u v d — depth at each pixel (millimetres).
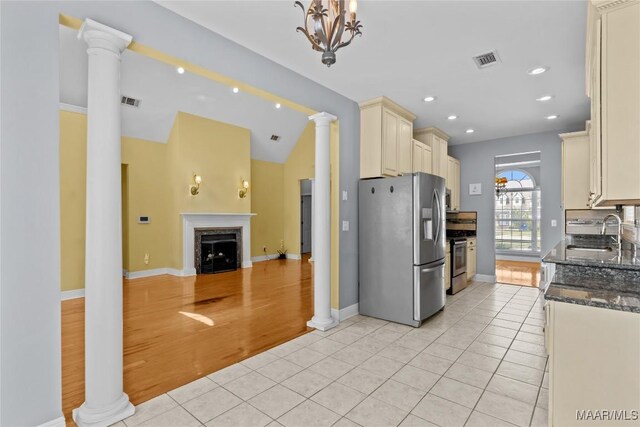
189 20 2287
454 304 4355
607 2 1536
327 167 3428
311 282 5691
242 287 5316
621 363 1507
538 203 8648
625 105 1522
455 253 4902
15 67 1594
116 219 1898
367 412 1987
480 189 5918
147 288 5246
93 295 1835
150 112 5844
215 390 2242
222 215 6766
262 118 7332
